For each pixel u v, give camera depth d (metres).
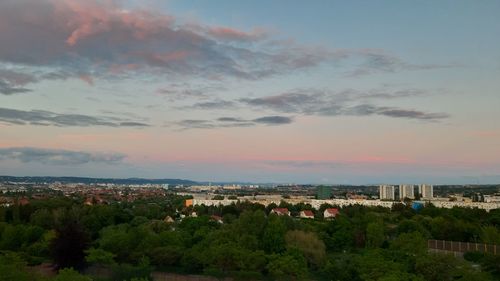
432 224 190.38
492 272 117.25
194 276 120.12
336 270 117.56
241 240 135.75
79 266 125.25
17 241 145.75
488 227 164.75
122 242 133.38
